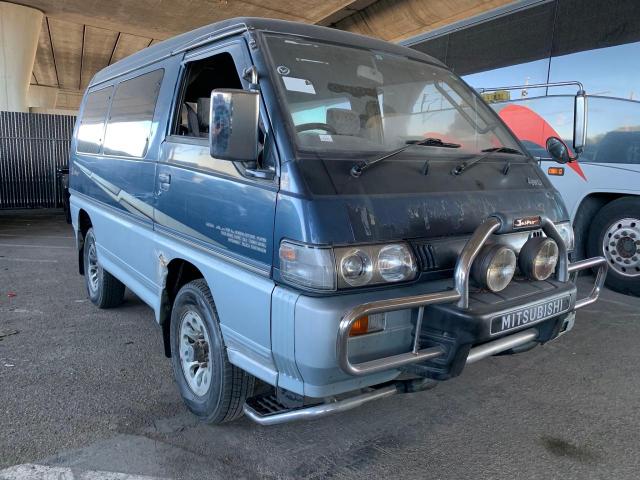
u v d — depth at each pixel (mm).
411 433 3365
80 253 6211
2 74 18766
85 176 5688
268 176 2711
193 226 3367
